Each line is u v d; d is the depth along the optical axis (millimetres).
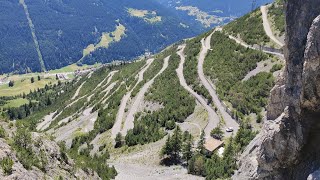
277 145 33312
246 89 119250
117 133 127062
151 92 160625
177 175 79812
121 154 107125
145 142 111562
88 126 152500
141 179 78188
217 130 98000
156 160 93125
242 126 91562
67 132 151625
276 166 34062
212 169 74625
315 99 29359
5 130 44656
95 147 121562
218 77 140500
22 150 41000
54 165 44875
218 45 172875
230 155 76875
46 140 48969
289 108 32531
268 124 38344
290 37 32938
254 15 178750
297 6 32188
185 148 89938
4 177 33969
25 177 35969
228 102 120562
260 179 36000
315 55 27922
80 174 49406
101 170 67875
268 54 134875
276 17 164250
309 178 28719
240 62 141750
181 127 115188
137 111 146875
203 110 122000
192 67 161875
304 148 31672
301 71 31359
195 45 193500
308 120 30984
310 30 28500
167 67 185750
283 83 36844
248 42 156375
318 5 30562
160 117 125938
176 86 149750
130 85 192000
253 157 41875
